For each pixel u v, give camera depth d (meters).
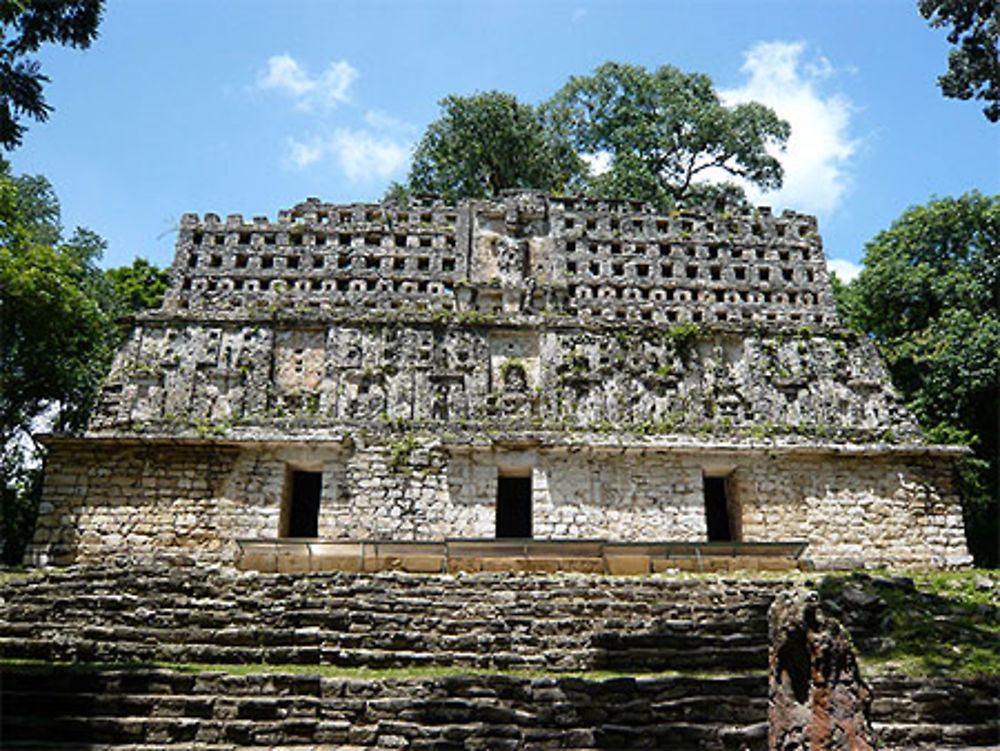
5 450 28.55
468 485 21.64
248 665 13.45
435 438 22.09
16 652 13.47
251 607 15.11
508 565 18.81
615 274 26.17
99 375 28.41
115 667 12.53
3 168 30.77
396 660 13.55
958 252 30.05
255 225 25.66
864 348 24.80
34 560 20.08
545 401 23.20
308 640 14.08
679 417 23.08
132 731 11.32
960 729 11.87
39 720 11.25
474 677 12.39
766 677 12.30
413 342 23.59
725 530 24.73
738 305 25.73
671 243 26.55
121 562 17.75
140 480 21.05
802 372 24.11
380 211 26.16
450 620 14.69
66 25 15.45
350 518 21.05
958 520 22.20
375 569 18.61
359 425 22.17
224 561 20.44
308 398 22.77
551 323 24.23
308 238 25.58
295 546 18.83
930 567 21.55
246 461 21.52
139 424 21.89
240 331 23.69
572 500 21.61
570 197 27.02
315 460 21.72
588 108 36.78
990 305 27.98
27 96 14.84
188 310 24.03
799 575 18.25
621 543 18.83
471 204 26.48
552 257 26.03
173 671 12.39
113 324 29.89
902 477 22.50
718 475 23.30
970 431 26.95
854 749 8.59
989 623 15.77
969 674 13.20
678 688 12.25
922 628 15.18
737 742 11.39
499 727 11.55
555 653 13.63
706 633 14.21
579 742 11.43
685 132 35.56
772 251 26.73
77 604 14.77
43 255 25.03
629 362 23.83
